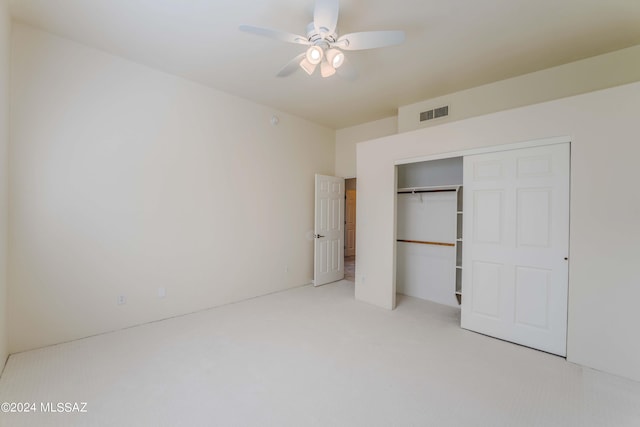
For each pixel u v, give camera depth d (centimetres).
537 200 276
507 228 295
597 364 242
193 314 367
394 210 389
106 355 260
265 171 457
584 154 248
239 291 424
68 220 283
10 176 254
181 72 346
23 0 226
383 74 345
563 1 224
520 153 285
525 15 241
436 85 375
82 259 292
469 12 237
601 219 240
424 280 443
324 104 445
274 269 472
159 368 241
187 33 269
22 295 262
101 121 301
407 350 276
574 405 198
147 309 336
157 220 342
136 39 280
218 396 205
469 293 323
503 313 298
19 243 259
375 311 382
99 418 182
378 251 404
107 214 306
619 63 295
